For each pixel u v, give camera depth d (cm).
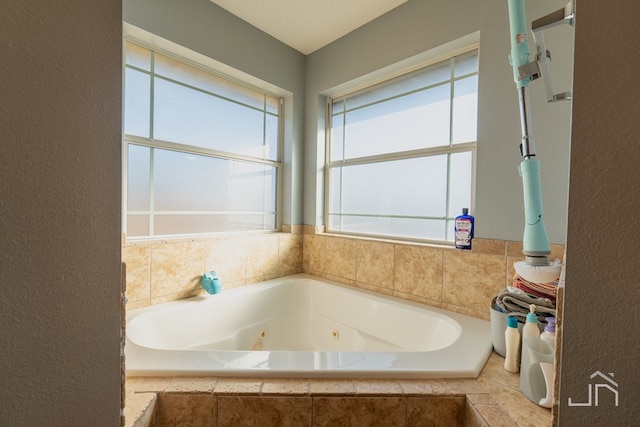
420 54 177
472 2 154
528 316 103
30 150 34
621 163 34
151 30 159
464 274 158
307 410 93
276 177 246
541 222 112
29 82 34
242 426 93
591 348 36
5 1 33
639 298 33
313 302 220
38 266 35
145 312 154
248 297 197
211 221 205
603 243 35
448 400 94
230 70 201
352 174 232
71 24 37
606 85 35
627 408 34
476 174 154
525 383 93
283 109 247
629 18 34
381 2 182
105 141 41
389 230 209
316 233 240
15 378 34
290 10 191
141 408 84
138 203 170
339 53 221
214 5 186
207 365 103
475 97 167
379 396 93
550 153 130
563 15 65
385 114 211
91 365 40
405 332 167
